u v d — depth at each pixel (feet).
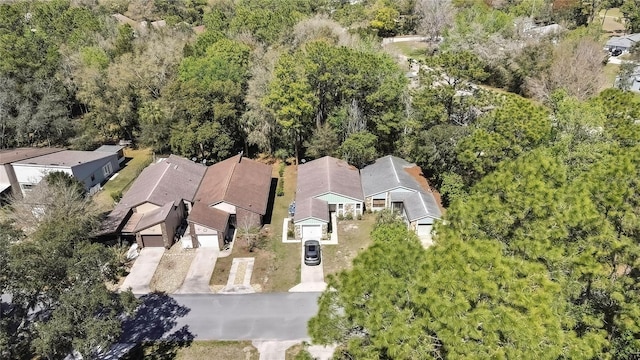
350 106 167.84
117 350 99.04
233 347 99.60
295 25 229.25
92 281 80.18
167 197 140.77
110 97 194.90
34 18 303.68
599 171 81.61
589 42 212.23
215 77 184.75
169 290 116.67
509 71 226.99
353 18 301.43
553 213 71.82
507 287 57.82
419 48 276.41
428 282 58.23
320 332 62.44
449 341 53.16
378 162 162.81
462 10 288.71
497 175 79.87
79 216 124.77
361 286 61.16
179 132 171.73
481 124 132.16
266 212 149.89
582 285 70.13
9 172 156.46
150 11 369.71
